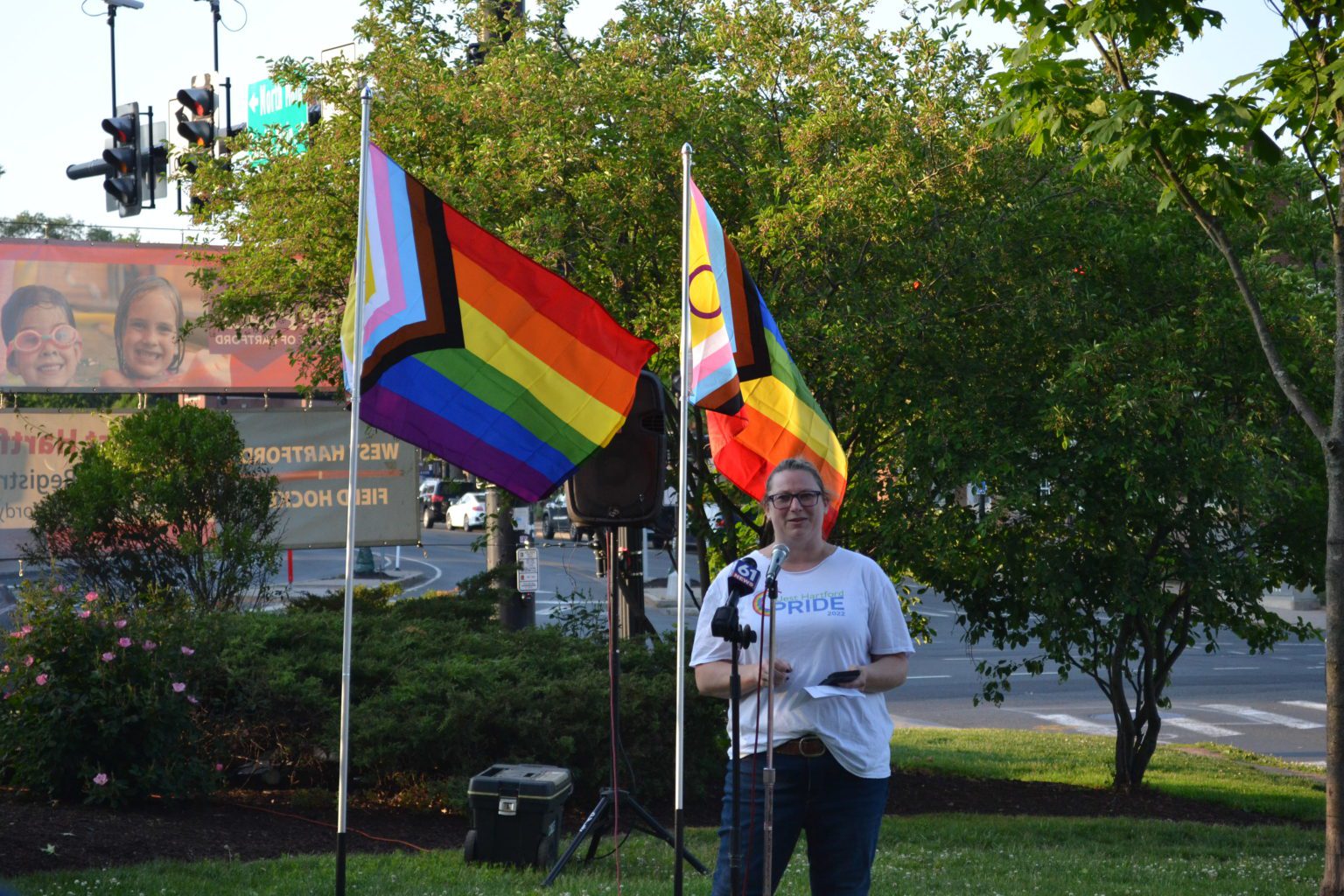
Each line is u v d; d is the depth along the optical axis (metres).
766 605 4.95
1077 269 12.62
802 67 12.07
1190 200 8.04
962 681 22.84
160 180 17.28
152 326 23.48
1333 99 7.47
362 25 13.30
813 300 11.48
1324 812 12.91
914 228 11.75
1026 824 11.27
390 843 9.25
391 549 45.78
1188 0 8.05
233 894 7.20
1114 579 12.06
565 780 8.55
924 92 11.91
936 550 11.81
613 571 7.75
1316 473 12.70
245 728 10.41
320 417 22.48
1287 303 12.12
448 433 6.73
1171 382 11.19
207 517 13.29
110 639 9.64
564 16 13.33
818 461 8.16
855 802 4.91
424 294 6.48
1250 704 21.16
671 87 11.90
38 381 23.12
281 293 14.00
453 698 10.24
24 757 9.41
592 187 11.55
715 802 11.28
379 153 6.38
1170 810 12.75
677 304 12.16
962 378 11.77
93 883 7.23
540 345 6.78
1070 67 8.23
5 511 22.27
